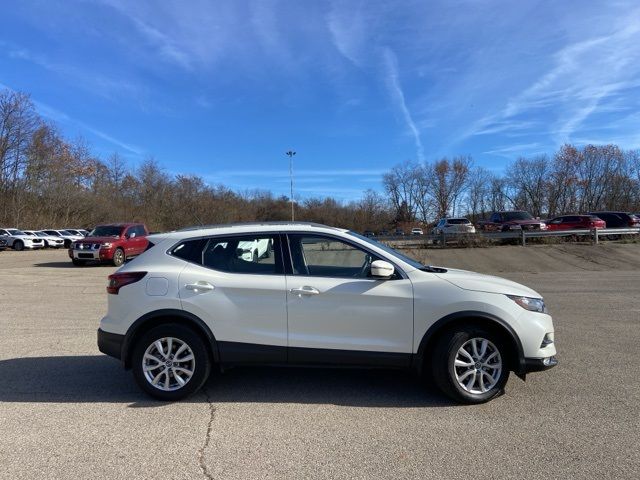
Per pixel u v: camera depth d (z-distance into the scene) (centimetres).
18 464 333
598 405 434
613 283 1343
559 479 309
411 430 386
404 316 439
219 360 451
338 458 340
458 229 2756
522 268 1942
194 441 369
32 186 5534
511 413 418
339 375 530
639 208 6762
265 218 8006
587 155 7188
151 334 453
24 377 527
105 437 376
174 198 6812
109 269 1845
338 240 466
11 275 1623
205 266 466
